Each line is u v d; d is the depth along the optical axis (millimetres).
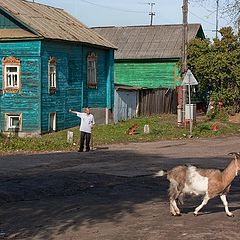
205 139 29484
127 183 16250
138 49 52750
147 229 10227
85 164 19609
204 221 10836
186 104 33062
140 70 52375
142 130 32156
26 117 32125
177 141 28266
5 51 32219
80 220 11445
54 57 33188
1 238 10008
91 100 37906
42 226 10977
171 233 9812
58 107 33844
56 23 35719
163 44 52750
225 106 41344
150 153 23016
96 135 29781
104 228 10562
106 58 40188
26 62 31969
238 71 40031
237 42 40500
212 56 40594
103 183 16234
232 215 11297
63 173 17469
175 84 51312
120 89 39281
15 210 12664
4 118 32406
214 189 11031
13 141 26594
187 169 11195
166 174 11430
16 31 32031
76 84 35938
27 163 19875
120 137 29188
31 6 35875
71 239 9750
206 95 47812
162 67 51812
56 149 25047
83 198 14148
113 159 20984
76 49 35844
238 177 17125
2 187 15094
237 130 34562
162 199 13828
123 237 9664
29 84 31984
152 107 43750
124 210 12414
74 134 31125
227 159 21016
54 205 13203
